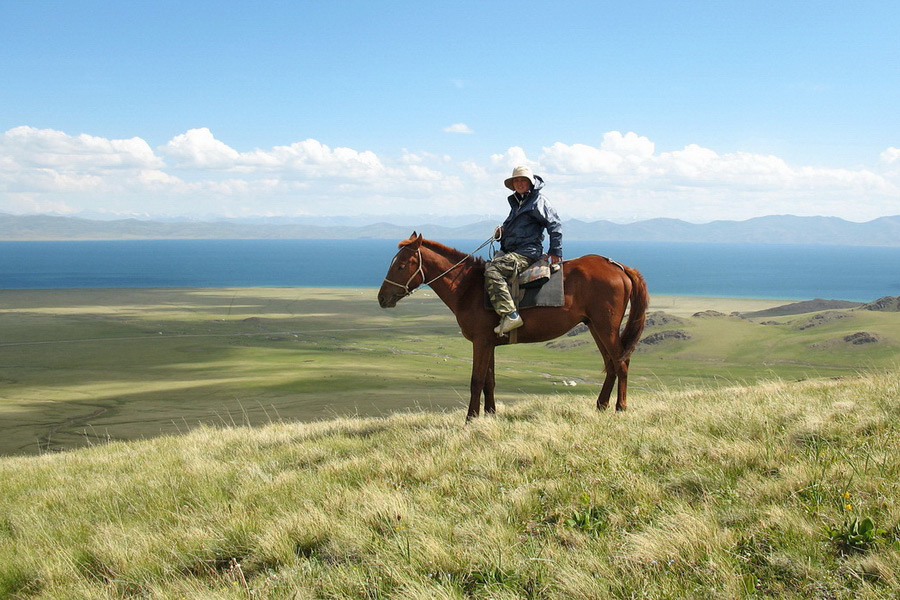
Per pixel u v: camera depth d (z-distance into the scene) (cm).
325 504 576
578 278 884
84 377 8856
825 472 484
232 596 420
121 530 591
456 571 424
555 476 574
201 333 14512
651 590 362
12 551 589
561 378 8169
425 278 904
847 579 350
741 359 9956
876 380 962
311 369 9281
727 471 533
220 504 638
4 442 4816
